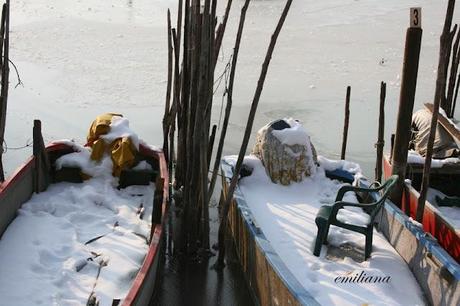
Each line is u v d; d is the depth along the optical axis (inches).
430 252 200.2
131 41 558.6
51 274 206.7
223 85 465.7
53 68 473.7
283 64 525.7
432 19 692.1
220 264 249.4
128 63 497.0
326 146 377.4
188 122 251.0
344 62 538.3
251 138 383.9
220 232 245.0
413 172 278.2
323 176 277.4
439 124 304.5
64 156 275.0
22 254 213.6
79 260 214.8
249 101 440.1
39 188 262.1
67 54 508.4
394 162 243.3
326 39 607.8
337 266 209.8
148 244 231.5
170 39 285.6
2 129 242.7
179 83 285.6
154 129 382.0
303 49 571.8
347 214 241.8
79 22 608.4
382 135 266.2
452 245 219.1
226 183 267.3
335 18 693.3
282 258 215.0
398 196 244.8
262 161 275.1
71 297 197.5
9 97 411.2
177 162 289.0
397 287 202.2
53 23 596.1
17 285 197.2
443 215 243.6
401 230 221.5
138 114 401.4
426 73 518.9
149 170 275.0
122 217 248.2
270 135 272.5
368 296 193.9
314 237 229.0
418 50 229.5
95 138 279.0
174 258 254.1
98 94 428.8
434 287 195.6
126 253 224.1
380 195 244.7
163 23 633.6
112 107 409.7
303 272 206.1
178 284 241.1
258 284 218.2
